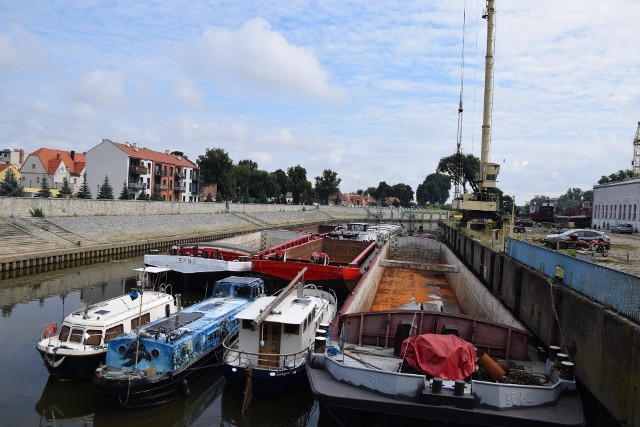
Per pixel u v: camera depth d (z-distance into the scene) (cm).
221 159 9406
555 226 5353
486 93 4506
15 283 2673
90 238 3794
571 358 1169
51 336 1430
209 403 1339
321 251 3712
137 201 4891
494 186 4519
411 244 4209
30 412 1205
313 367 1089
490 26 4447
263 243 4166
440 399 909
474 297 2062
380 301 2427
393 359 1168
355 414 1002
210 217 6012
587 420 1061
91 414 1219
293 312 1380
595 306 1022
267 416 1302
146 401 1216
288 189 11012
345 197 16925
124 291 2547
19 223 3431
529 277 1593
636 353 823
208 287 2458
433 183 18188
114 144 7106
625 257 2125
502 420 887
